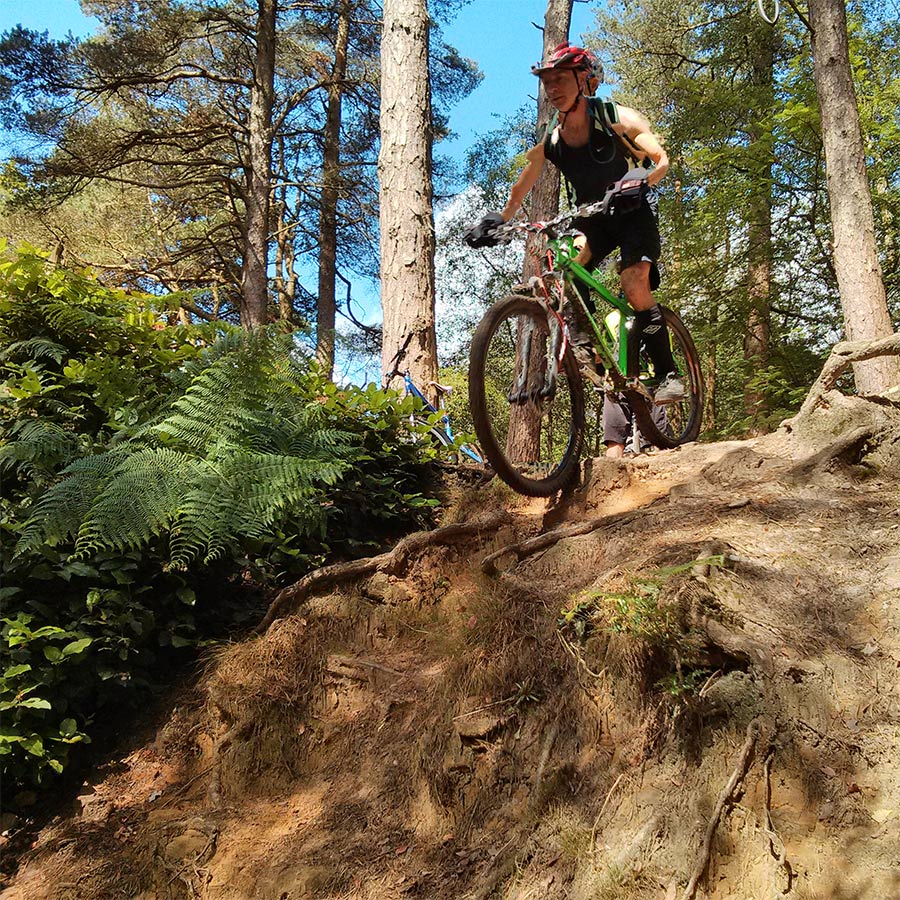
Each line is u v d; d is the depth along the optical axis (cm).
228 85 1822
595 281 376
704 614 248
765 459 355
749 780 216
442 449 558
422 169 727
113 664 351
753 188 1067
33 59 1423
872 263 767
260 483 381
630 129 356
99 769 342
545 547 346
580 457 393
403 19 744
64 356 433
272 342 427
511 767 268
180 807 318
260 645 363
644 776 235
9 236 1770
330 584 386
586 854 225
